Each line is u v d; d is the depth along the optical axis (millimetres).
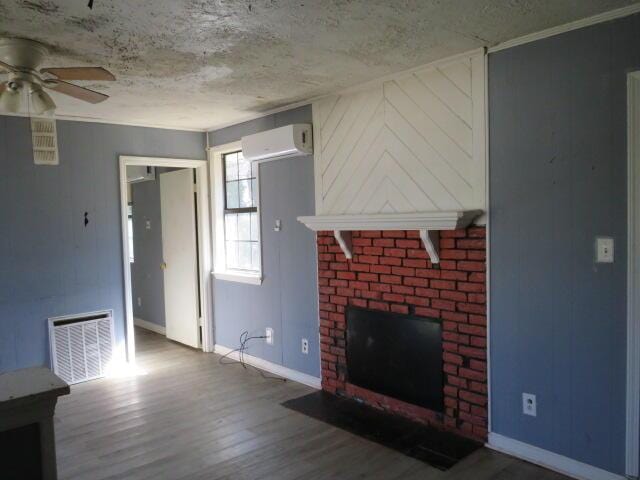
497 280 2902
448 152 3076
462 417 3125
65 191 4387
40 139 3418
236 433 3309
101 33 2459
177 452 3064
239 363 4898
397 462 2863
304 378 4250
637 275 2375
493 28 2545
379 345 3570
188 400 3934
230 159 5188
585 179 2531
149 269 6402
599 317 2521
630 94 2350
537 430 2787
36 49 2570
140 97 3807
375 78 3387
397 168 3361
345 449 3039
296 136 3893
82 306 4496
